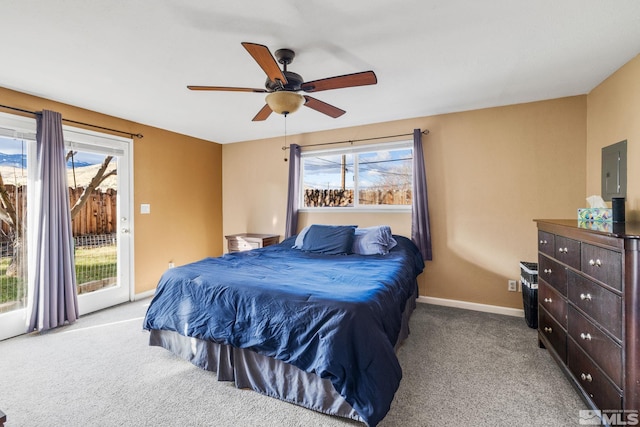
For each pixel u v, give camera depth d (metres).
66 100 2.84
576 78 2.39
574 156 2.78
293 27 1.70
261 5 1.51
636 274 1.25
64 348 2.36
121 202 3.44
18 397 1.76
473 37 1.81
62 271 2.79
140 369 2.06
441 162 3.30
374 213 3.69
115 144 3.37
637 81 2.00
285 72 1.87
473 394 1.78
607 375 1.39
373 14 1.59
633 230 1.44
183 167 4.19
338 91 2.66
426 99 2.86
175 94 2.71
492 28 1.72
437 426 1.52
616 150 2.24
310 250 3.18
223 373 1.91
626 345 1.27
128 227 3.51
